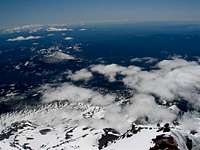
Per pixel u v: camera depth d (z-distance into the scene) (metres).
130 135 181.00
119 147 149.00
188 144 146.12
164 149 127.56
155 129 163.38
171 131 146.50
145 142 140.62
